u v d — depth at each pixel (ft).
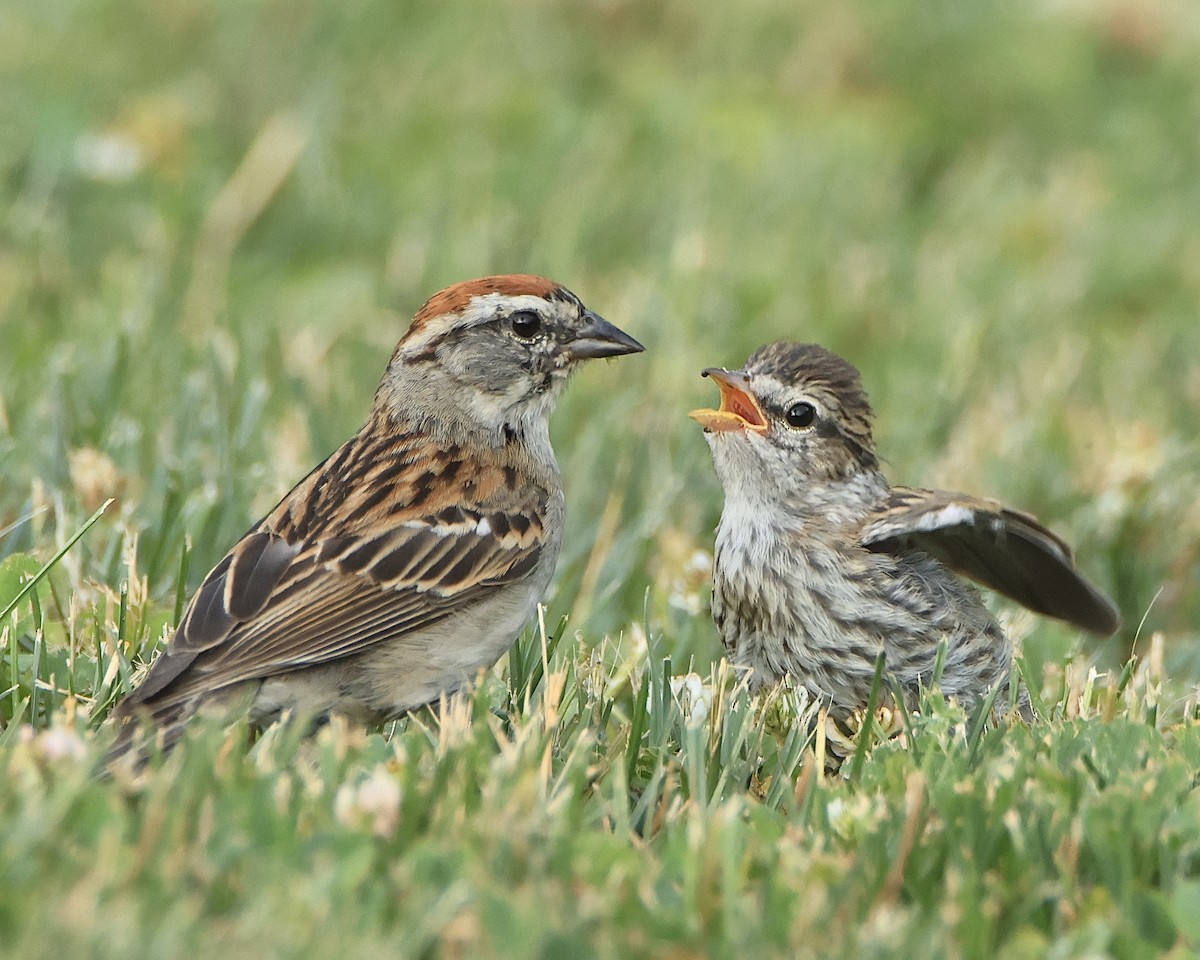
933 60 77.10
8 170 59.47
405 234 58.54
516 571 29.86
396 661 28.50
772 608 32.09
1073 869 22.34
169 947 17.98
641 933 19.99
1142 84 78.38
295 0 70.79
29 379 44.01
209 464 39.09
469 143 65.57
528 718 26.58
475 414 31.99
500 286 32.58
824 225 63.36
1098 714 29.01
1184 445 47.88
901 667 31.60
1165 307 63.57
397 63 69.92
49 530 35.22
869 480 32.99
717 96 72.84
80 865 19.62
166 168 60.23
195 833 20.85
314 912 18.98
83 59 67.00
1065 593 32.68
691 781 24.72
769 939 20.20
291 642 27.35
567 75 71.56
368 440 31.73
